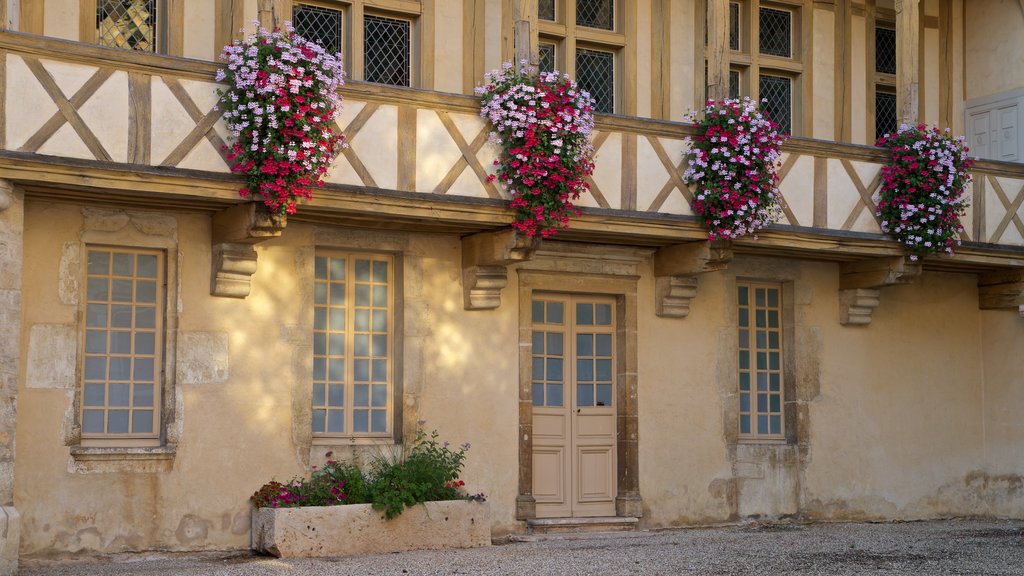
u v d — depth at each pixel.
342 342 10.84
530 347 11.49
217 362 10.05
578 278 11.77
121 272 9.88
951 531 12.32
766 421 12.92
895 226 12.31
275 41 9.31
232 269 9.98
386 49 11.17
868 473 13.22
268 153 9.16
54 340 9.39
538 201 10.29
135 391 9.87
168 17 10.13
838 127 13.28
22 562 9.13
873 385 13.35
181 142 9.09
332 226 10.61
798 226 11.78
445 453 10.75
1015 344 13.77
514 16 10.50
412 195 9.91
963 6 14.22
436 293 11.06
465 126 10.27
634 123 11.04
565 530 11.49
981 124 13.95
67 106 8.71
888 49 13.87
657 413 12.07
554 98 10.35
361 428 10.85
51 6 9.69
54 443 9.34
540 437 11.72
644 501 11.91
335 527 9.80
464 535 10.35
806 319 12.99
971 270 13.80
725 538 11.28
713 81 11.35
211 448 9.96
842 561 9.59
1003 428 13.84
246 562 9.37
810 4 13.16
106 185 8.77
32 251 9.36
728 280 12.55
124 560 9.52
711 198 11.10
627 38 12.14
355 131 9.78
